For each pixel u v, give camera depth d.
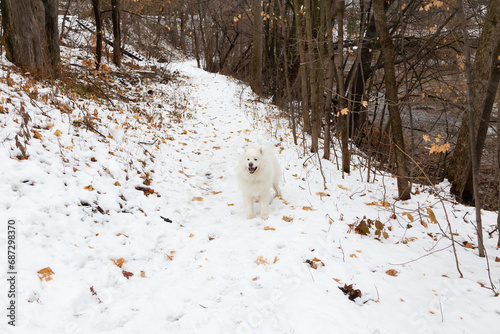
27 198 3.85
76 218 4.00
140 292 3.30
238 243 4.29
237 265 3.77
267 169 4.97
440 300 3.13
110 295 3.19
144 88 14.22
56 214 3.89
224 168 7.53
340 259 3.78
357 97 11.73
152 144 7.51
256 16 17.62
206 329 2.76
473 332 2.73
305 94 9.80
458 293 3.23
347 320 2.78
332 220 4.81
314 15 10.68
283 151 8.70
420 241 4.46
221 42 28.22
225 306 3.06
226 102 15.66
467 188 7.79
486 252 4.12
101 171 5.25
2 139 4.70
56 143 5.32
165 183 6.11
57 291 2.94
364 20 9.25
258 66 18.25
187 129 10.23
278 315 2.88
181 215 5.20
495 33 6.46
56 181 4.36
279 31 18.42
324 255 3.81
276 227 4.68
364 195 6.27
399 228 4.86
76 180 4.67
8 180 3.96
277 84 16.30
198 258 4.01
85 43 18.86
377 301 3.09
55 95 7.45
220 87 19.73
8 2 8.58
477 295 3.19
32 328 2.54
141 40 29.61
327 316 2.81
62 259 3.33
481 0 7.49
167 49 33.34
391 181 7.41
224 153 8.60
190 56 38.62
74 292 2.98
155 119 9.97
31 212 3.65
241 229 4.77
